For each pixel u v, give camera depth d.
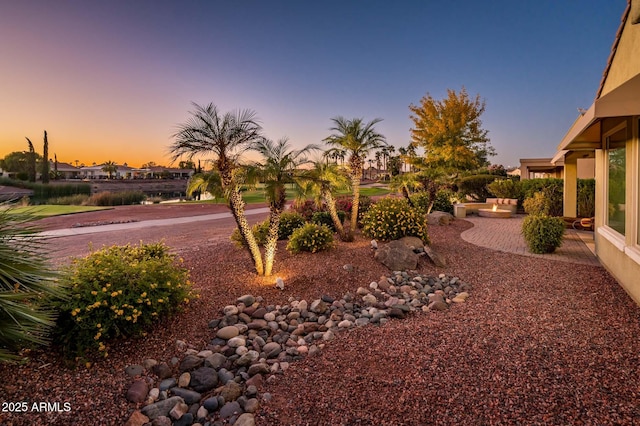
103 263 4.29
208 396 3.27
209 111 5.68
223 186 6.11
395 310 4.89
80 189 39.09
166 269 4.64
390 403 2.78
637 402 2.58
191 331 4.44
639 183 4.88
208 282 6.14
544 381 2.91
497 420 2.49
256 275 6.55
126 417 2.83
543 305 4.83
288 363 3.73
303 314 5.18
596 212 7.78
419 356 3.49
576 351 3.40
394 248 7.42
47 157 43.88
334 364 3.54
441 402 2.73
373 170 68.62
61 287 3.46
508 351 3.46
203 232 12.50
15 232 3.06
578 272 6.59
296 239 7.91
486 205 17.95
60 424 2.66
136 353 3.80
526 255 8.24
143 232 12.59
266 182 6.41
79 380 3.22
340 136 9.45
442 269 7.24
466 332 4.00
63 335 3.53
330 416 2.72
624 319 4.21
